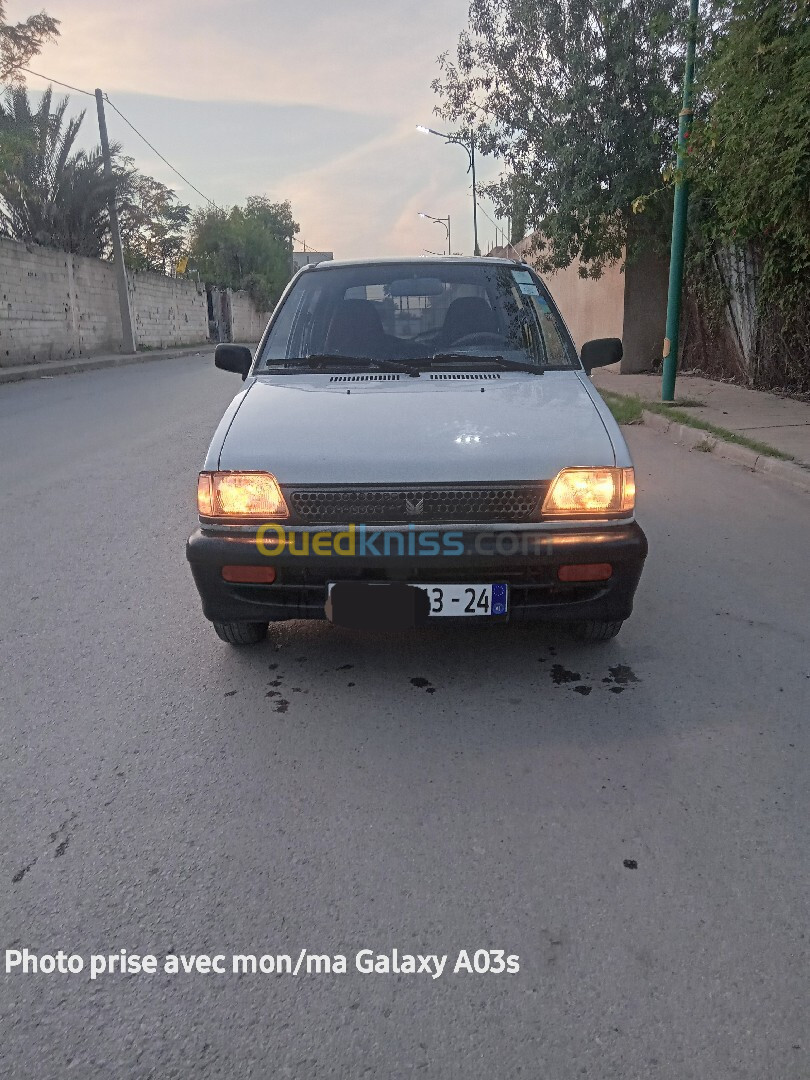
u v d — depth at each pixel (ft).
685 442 28.55
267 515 9.70
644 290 48.73
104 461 25.67
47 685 10.79
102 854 7.49
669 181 32.14
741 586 14.19
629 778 8.57
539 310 13.42
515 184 46.83
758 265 37.88
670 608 13.19
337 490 9.55
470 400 10.92
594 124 41.86
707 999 5.88
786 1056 5.45
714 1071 5.35
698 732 9.47
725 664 11.18
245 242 160.04
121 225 85.20
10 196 74.64
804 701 10.18
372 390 11.39
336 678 10.89
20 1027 5.75
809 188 24.31
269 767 8.84
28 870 7.30
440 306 13.28
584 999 5.90
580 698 10.28
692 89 29.76
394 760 8.95
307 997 5.96
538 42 42.24
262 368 12.64
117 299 85.97
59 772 8.80
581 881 7.06
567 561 9.56
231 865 7.32
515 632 12.20
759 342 38.93
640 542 9.77
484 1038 5.61
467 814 7.99
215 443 10.22
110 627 12.64
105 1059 5.50
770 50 22.07
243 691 10.58
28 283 66.74
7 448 28.07
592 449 9.83
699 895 6.88
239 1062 5.46
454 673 10.98
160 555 16.10
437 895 6.92
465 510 9.52
